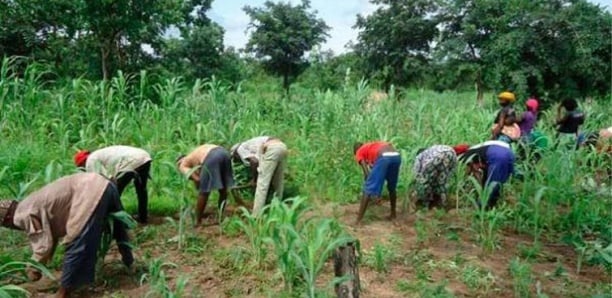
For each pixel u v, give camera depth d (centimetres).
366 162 746
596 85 1723
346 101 1233
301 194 849
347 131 1066
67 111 1034
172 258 617
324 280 556
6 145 872
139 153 682
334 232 616
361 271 589
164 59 1652
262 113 1282
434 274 587
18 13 1439
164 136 1001
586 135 1098
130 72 1509
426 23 2308
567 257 658
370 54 2473
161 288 495
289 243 507
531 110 1011
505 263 627
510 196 886
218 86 1179
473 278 570
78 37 1444
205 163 696
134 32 1396
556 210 816
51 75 1489
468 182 827
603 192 855
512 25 1711
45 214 500
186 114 1079
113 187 532
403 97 1577
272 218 566
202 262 607
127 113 1064
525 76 1620
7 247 609
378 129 1068
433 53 1983
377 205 839
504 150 777
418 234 700
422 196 825
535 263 634
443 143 1098
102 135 945
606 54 1691
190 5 1700
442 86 2300
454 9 1873
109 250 636
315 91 1389
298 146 1023
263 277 566
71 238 499
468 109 1422
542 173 923
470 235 714
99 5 1316
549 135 1078
